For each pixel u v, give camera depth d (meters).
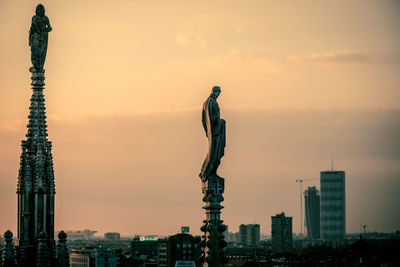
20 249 92.38
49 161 94.50
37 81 95.50
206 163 78.75
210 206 78.69
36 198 93.31
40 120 95.06
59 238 93.81
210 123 78.06
